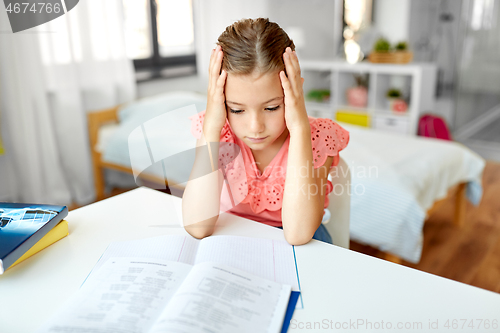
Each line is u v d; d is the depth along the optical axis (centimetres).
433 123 332
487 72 380
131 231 82
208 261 68
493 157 372
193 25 365
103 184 284
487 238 221
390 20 414
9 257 66
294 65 73
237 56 70
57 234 78
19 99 240
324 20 422
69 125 266
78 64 268
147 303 57
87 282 63
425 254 205
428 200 186
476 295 62
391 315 57
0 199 249
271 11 383
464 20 389
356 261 71
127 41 326
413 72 331
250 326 53
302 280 65
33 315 58
